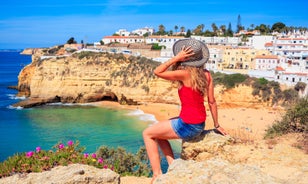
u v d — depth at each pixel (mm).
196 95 6785
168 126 7074
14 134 48719
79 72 78062
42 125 55125
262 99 61688
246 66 82750
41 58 85688
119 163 18109
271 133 17047
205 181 6137
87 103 78062
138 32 179375
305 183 6707
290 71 70438
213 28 159500
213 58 87000
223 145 8047
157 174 7145
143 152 21000
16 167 9578
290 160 8094
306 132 13922
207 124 46688
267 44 101500
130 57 79062
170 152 7629
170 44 115000
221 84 65250
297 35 106562
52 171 9258
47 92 77688
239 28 171625
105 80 78062
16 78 140000
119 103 76250
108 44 125938
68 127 53375
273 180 6148
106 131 50219
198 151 7988
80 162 10945
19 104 73688
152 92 72312
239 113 58594
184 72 6746
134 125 54438
